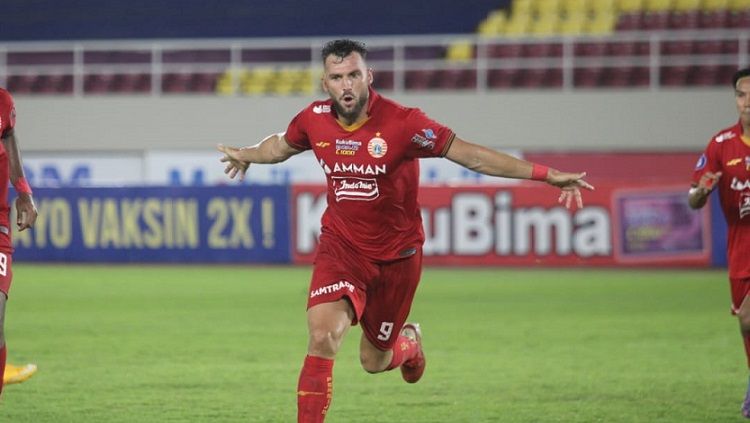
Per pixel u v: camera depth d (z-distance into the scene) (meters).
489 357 33.97
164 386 28.55
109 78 95.69
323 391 19.11
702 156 24.03
